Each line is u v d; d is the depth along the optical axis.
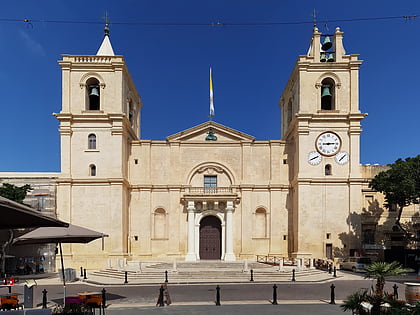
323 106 44.34
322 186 40.66
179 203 43.31
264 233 43.38
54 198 41.97
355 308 14.25
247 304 19.56
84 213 39.88
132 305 19.44
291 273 31.17
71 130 41.06
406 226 43.47
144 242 42.47
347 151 41.22
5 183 40.41
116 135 40.84
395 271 14.27
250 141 44.53
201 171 44.41
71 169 40.62
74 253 39.47
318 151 41.16
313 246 39.81
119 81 41.59
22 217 9.28
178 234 42.72
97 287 27.05
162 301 19.23
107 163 40.66
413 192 35.56
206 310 17.84
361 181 40.38
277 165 44.19
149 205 43.09
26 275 36.97
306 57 42.47
